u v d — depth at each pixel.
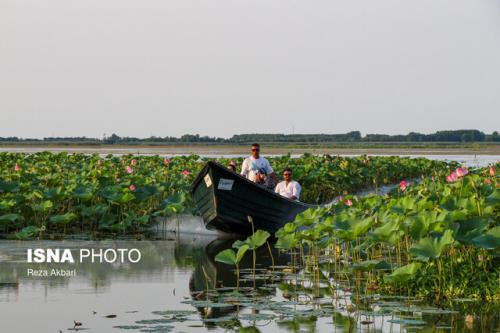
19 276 9.68
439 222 8.12
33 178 17.20
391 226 8.38
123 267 10.48
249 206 13.61
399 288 8.72
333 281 9.32
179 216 16.25
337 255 11.27
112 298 8.36
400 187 13.54
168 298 8.34
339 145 117.62
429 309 7.64
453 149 90.25
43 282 9.30
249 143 133.88
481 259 8.83
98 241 13.03
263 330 6.86
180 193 14.26
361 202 11.64
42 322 7.21
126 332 6.77
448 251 9.18
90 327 7.00
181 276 9.80
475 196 9.35
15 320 7.30
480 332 6.77
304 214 10.28
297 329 6.90
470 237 7.87
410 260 8.88
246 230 14.15
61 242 12.71
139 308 7.83
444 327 6.96
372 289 8.76
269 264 10.85
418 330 6.85
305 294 8.48
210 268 10.45
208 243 13.27
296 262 11.04
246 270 10.30
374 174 26.48
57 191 14.31
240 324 7.09
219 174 13.06
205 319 7.29
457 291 8.34
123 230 14.68
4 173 19.12
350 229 8.80
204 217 14.17
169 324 7.08
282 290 8.74
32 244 12.36
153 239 13.61
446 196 10.70
